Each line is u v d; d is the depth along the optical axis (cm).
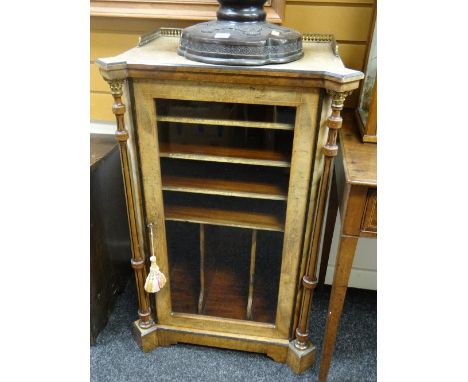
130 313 130
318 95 78
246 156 90
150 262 106
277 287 108
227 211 102
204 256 113
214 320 111
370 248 134
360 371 112
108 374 109
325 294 140
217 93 81
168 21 114
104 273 120
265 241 105
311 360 110
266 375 110
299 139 83
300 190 89
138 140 89
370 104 90
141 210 98
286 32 84
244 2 82
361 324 128
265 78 77
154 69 79
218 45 78
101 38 118
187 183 96
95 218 111
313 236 93
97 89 124
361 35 108
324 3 106
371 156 87
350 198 80
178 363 113
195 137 98
